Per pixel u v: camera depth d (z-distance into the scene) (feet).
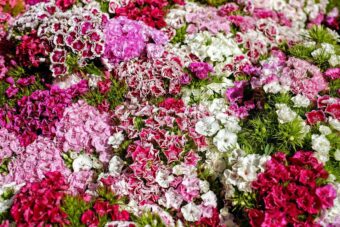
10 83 3.51
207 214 2.82
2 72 3.64
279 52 3.67
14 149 3.22
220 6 4.21
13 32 3.63
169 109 3.10
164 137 2.99
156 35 3.49
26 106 3.26
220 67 3.48
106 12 3.81
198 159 2.98
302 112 3.10
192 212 2.83
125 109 3.25
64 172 3.09
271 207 2.57
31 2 4.20
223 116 3.12
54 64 3.38
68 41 3.34
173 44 3.66
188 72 3.34
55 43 3.35
